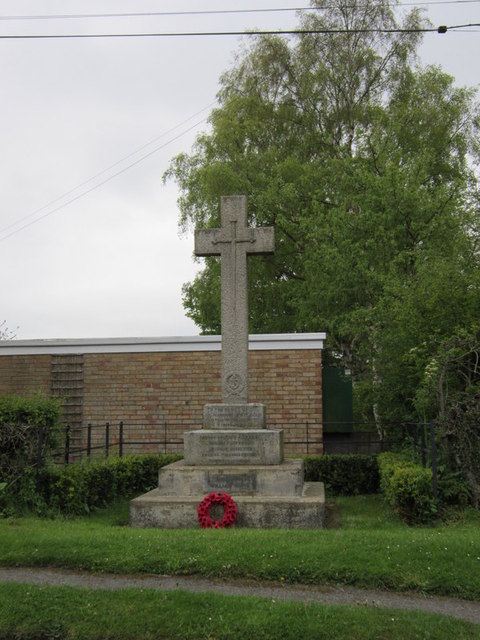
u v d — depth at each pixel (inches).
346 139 1114.7
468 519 371.6
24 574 268.7
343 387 719.1
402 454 491.8
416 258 658.2
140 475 515.5
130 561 273.9
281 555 275.3
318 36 1107.3
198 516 363.9
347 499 490.3
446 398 415.5
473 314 470.9
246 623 218.8
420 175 775.7
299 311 984.9
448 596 251.0
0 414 412.2
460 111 1063.6
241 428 421.7
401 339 505.0
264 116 1116.5
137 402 649.6
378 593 252.1
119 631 218.1
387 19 1090.7
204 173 1027.9
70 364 662.5
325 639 211.8
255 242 447.2
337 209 806.5
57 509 404.8
